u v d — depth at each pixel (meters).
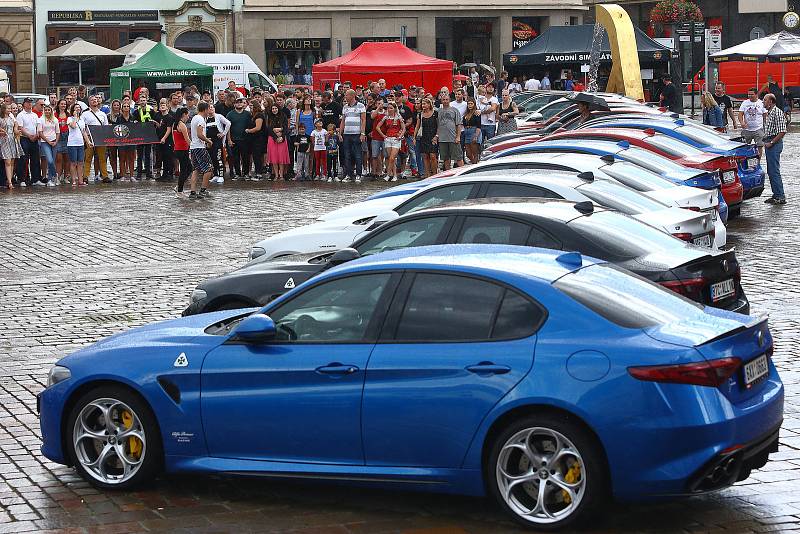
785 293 17.30
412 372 8.52
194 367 9.20
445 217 12.33
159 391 9.27
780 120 27.78
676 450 7.90
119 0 65.88
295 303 9.12
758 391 8.48
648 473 7.94
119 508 9.12
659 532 8.32
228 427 9.11
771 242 22.08
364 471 8.71
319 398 8.79
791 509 8.80
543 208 12.20
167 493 9.46
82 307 17.41
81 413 9.55
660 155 21.53
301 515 8.90
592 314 8.29
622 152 19.81
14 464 10.30
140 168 37.03
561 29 56.62
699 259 11.76
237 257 21.59
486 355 8.36
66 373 9.60
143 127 36.31
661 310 8.50
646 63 54.03
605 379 8.01
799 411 11.42
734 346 8.24
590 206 12.29
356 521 8.73
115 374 9.39
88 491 9.54
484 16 72.12
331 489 9.47
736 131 48.47
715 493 9.19
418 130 35.75
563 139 23.48
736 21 80.12
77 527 8.70
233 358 9.12
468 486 8.48
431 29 71.25
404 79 48.31
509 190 14.84
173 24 67.06
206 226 25.73
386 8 70.38
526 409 8.27
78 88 41.62
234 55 52.69
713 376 7.98
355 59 48.25
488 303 8.54
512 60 56.62
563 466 8.24
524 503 8.45
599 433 8.00
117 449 9.49
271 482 9.67
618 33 43.59
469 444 8.40
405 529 8.54
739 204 23.70
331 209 28.36
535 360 8.22
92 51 57.44
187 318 10.24
